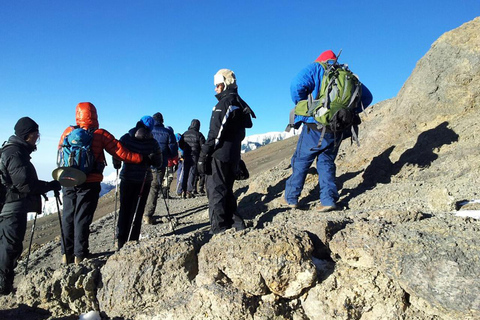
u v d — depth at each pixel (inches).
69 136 178.2
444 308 110.4
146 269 149.9
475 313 104.6
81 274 161.3
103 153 188.5
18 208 173.2
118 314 149.9
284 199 200.4
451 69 237.0
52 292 159.8
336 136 176.4
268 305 133.0
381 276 125.1
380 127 267.6
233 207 175.2
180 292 147.3
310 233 143.6
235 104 167.2
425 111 246.7
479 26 233.1
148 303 148.5
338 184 232.8
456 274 108.3
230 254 136.3
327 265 135.9
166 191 374.6
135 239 204.7
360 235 131.3
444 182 181.6
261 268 129.6
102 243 229.6
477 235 117.5
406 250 120.0
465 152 194.5
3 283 174.4
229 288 135.6
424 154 214.2
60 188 184.4
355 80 170.4
